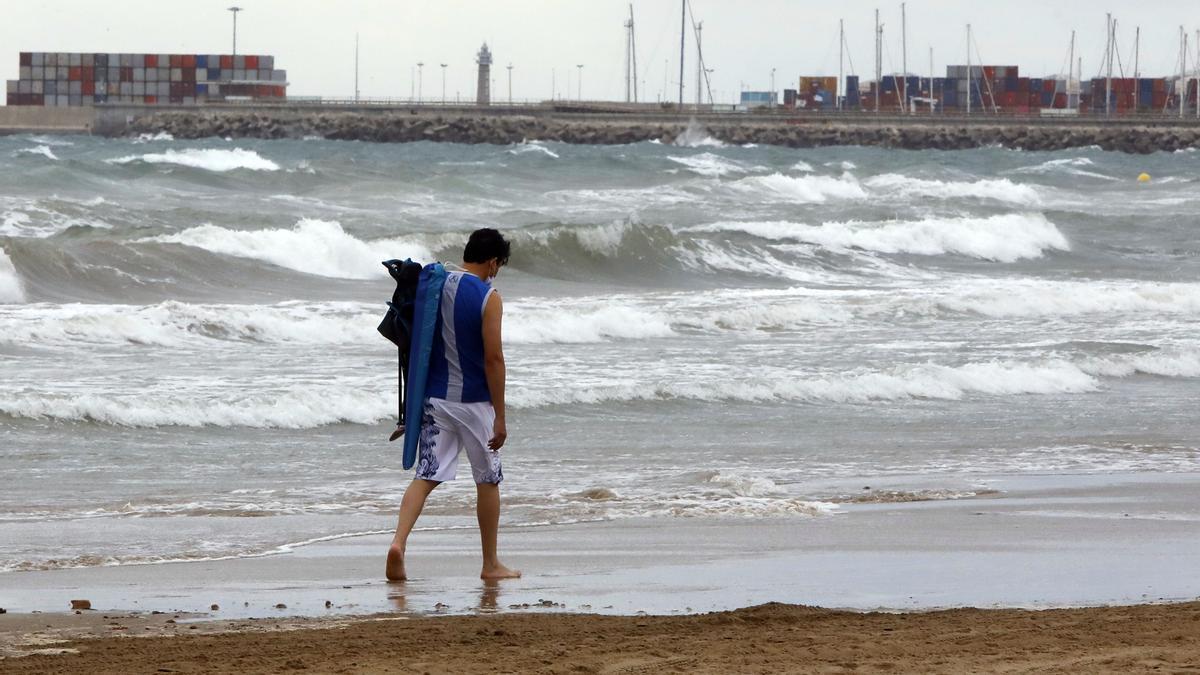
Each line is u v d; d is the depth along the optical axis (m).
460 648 10.85
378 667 10.07
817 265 69.69
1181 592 14.39
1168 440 28.22
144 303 48.88
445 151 183.50
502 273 63.03
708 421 29.33
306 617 12.63
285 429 27.09
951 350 40.69
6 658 10.57
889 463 25.08
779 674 9.75
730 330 45.06
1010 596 14.16
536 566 15.66
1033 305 52.53
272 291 52.91
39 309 42.56
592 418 29.23
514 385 32.41
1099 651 10.51
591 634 11.55
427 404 14.33
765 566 15.80
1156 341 44.03
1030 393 34.66
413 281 14.31
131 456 24.08
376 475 22.86
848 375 34.28
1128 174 165.62
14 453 23.88
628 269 65.31
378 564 15.72
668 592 14.26
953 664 10.03
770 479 23.16
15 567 15.32
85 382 30.66
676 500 20.53
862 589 14.49
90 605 13.20
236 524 18.48
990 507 20.45
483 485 14.66
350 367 34.31
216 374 32.50
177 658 10.52
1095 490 22.22
